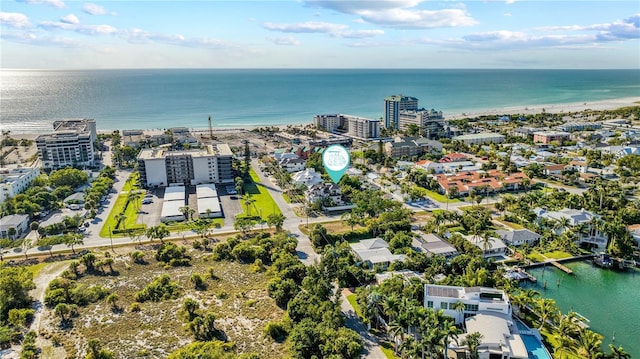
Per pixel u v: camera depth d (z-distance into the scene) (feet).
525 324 481.46
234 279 584.81
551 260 644.27
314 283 523.29
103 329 469.16
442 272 568.41
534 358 421.18
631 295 558.56
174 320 488.44
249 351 431.84
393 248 654.53
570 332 462.60
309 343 419.54
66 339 451.53
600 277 603.67
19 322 474.90
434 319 410.52
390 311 440.45
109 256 647.56
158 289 545.44
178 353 411.54
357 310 512.63
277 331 460.55
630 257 643.86
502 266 613.52
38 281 574.97
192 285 567.18
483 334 430.20
